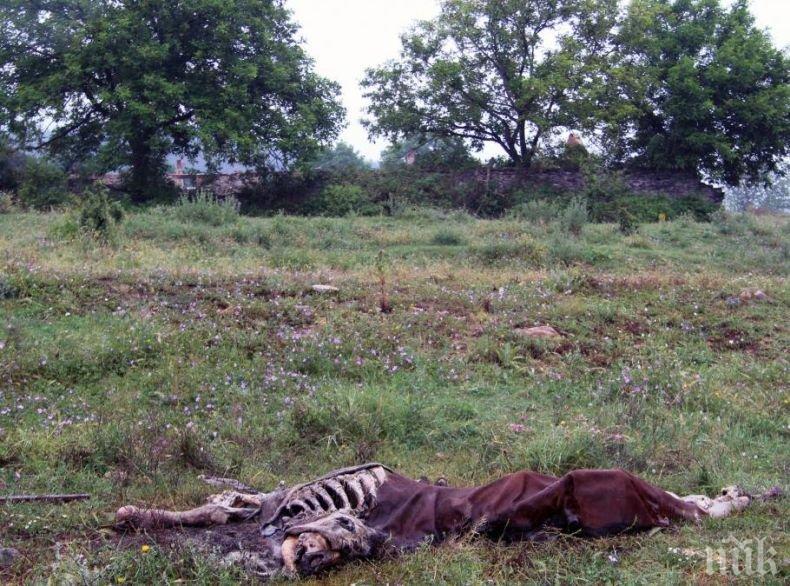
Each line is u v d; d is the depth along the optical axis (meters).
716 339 10.90
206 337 9.54
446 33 29.31
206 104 26.73
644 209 27.12
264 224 19.66
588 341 10.33
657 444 7.11
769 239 20.31
